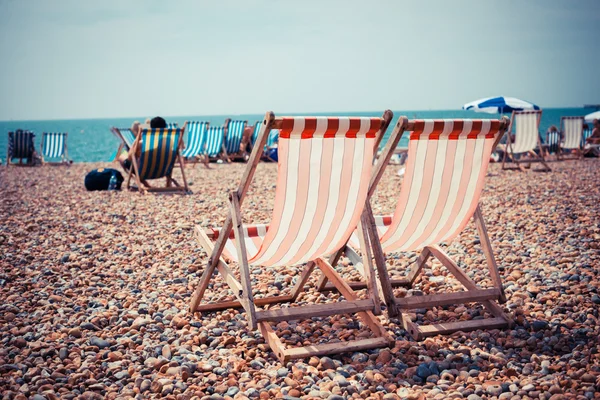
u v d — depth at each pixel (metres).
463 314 3.47
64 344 3.04
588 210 6.84
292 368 2.75
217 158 16.39
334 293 4.00
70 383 2.62
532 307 3.57
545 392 2.42
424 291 4.02
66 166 16.91
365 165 2.93
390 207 7.75
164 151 9.04
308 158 2.76
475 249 5.15
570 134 15.09
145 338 3.18
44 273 4.49
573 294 3.79
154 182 11.12
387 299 3.24
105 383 2.64
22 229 6.26
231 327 3.34
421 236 3.46
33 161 17.00
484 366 2.76
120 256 5.07
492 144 3.19
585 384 2.48
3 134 87.44
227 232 3.15
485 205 7.48
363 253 3.21
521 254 4.89
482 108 16.17
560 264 4.50
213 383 2.63
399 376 2.69
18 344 3.06
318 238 3.14
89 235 5.93
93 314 3.57
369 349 2.99
